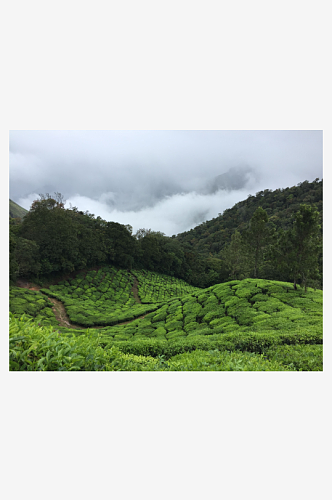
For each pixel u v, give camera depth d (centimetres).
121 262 4919
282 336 952
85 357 446
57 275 3622
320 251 1603
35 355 389
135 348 999
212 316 1588
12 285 2789
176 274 6225
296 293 1612
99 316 2458
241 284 2002
